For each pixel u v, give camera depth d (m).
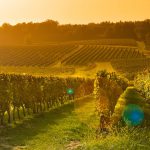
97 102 21.20
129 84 26.92
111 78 22.23
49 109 34.94
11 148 16.78
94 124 22.11
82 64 153.38
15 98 25.91
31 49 185.12
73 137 18.72
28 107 28.94
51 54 172.75
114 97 20.42
